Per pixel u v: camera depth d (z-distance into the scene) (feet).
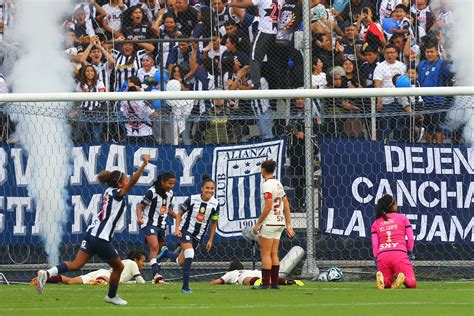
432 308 94.22
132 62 184.14
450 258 150.82
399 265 129.90
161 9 186.29
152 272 149.79
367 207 151.94
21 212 154.40
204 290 127.54
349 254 153.17
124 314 89.81
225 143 154.10
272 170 127.65
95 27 187.42
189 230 124.98
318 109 165.68
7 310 95.76
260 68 175.42
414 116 163.43
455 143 152.46
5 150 154.92
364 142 152.15
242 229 153.28
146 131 164.14
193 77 181.06
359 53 178.40
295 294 118.32
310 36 153.99
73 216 154.30
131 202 152.97
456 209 151.33
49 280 144.36
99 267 156.35
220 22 181.37
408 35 179.22
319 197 153.38
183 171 154.40
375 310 92.07
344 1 180.65
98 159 154.71
